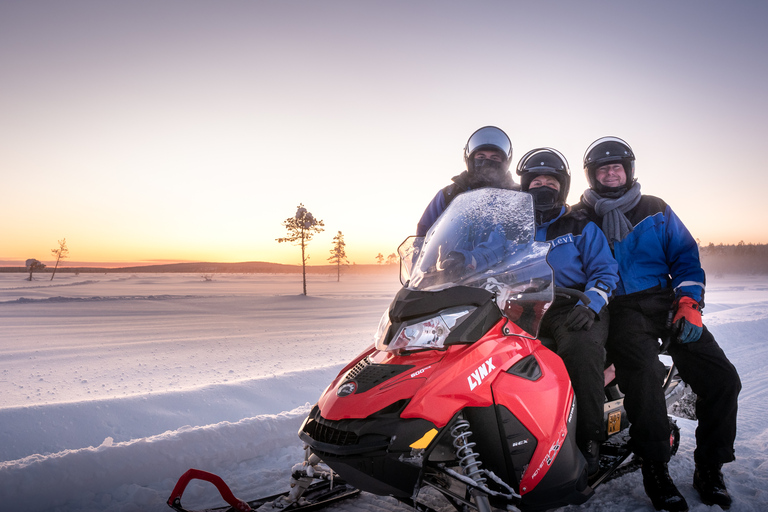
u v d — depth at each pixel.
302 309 29.77
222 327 17.69
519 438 2.20
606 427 2.98
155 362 9.00
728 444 2.94
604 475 2.79
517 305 2.52
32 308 27.75
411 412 2.01
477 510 2.00
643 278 3.15
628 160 3.29
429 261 2.64
